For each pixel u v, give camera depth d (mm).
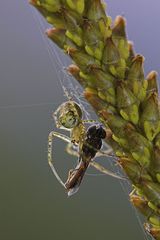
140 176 158
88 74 158
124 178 166
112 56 157
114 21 158
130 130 157
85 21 157
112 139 160
